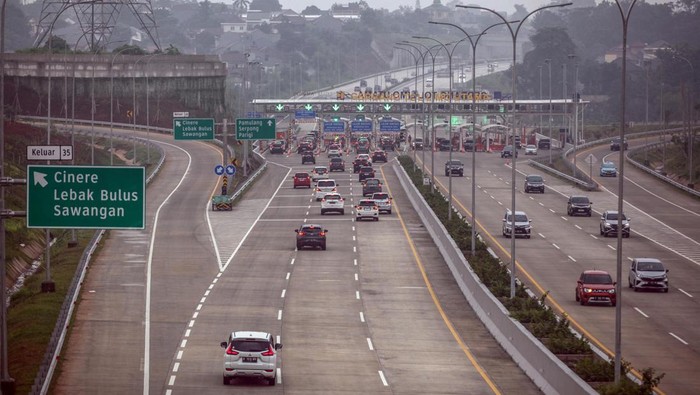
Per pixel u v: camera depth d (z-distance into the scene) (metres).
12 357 93.00
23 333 101.88
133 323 106.44
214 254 154.25
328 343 98.88
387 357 93.38
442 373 87.31
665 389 80.50
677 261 154.75
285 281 132.88
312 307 116.56
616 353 74.94
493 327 104.25
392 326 107.44
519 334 92.31
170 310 113.56
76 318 108.50
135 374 84.94
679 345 98.19
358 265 145.50
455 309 116.94
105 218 86.12
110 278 133.25
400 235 173.88
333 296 123.44
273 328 105.19
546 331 91.94
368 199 198.00
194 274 137.38
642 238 177.88
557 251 160.88
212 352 93.62
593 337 101.31
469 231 154.62
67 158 97.06
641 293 128.25
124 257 150.38
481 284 116.00
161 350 94.31
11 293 134.62
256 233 177.00
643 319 111.12
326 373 86.62
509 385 83.06
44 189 85.62
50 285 125.06
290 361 91.00
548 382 79.94
